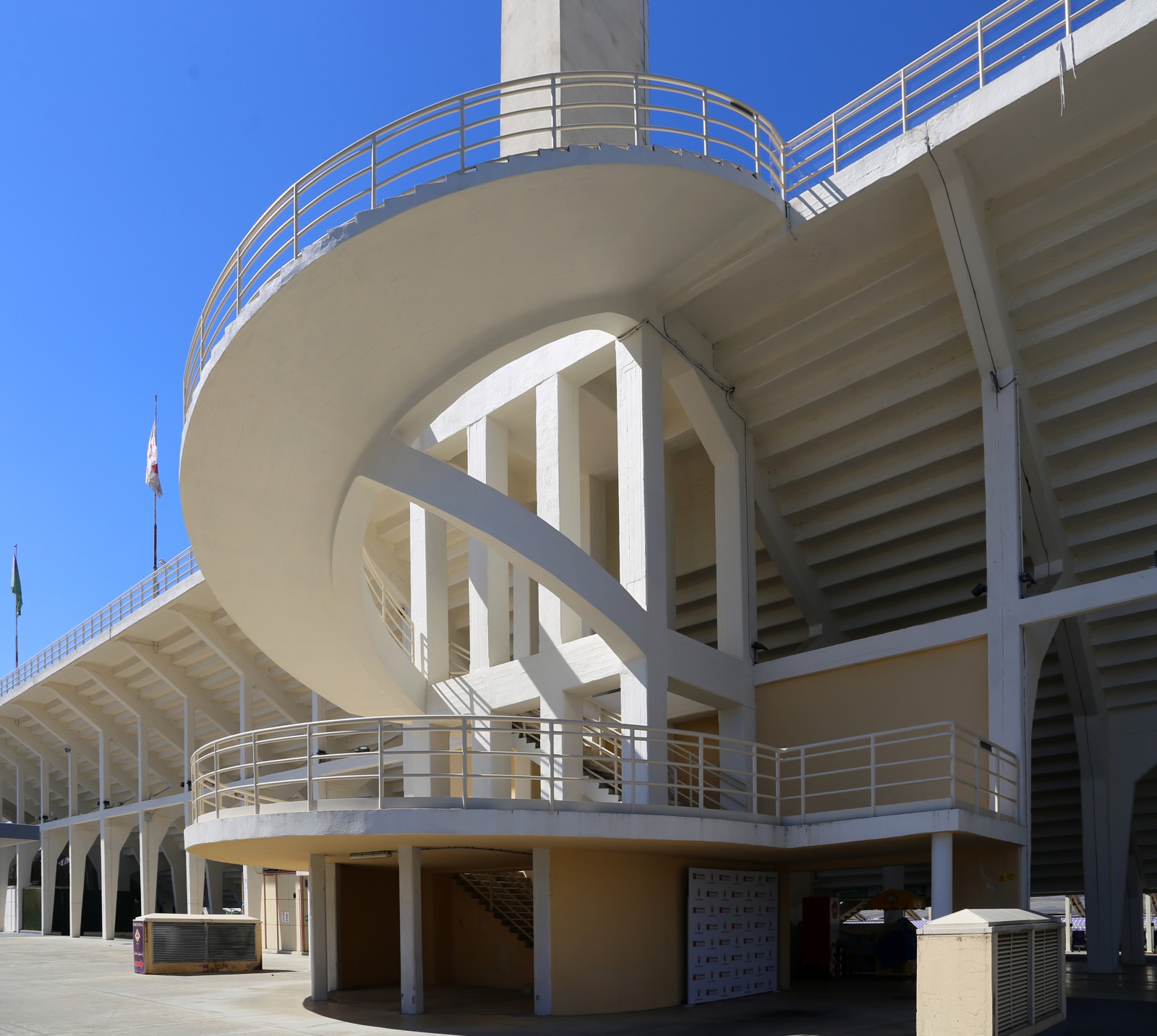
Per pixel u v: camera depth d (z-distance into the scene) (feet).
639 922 49.26
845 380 60.03
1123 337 53.01
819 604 68.90
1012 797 50.93
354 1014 46.91
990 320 53.06
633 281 55.88
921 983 34.58
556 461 61.72
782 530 66.74
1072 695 64.44
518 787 62.13
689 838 45.75
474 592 65.51
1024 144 48.65
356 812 42.98
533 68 67.31
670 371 61.93
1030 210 51.03
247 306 43.45
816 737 59.67
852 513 65.00
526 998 52.70
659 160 46.19
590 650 57.47
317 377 45.88
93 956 90.89
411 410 50.29
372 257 42.11
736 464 63.46
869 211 52.49
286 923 89.56
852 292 57.06
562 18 66.28
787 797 50.67
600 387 66.54
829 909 65.98
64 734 133.28
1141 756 63.77
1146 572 49.39
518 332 51.62
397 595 78.48
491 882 59.67
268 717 105.19
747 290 58.39
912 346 57.47
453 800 43.45
